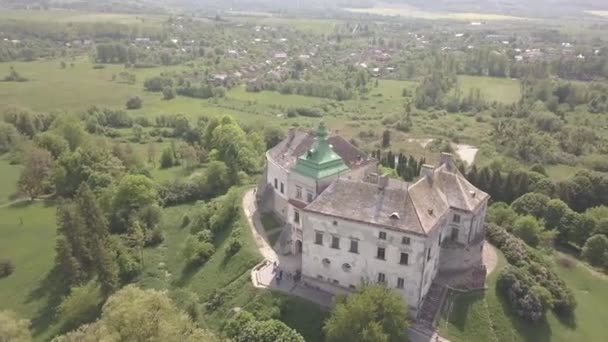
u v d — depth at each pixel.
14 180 173.75
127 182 137.50
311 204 95.44
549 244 126.56
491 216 129.38
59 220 122.94
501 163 177.00
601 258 123.94
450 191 104.94
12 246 132.88
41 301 112.44
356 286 94.25
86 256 115.69
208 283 109.56
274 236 116.94
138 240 124.19
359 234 90.94
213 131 185.25
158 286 114.88
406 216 88.25
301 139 124.25
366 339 77.56
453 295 94.69
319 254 96.50
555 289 99.38
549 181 148.50
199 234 124.88
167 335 75.12
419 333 87.69
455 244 104.19
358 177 116.00
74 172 158.75
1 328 80.12
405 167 160.88
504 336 89.44
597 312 105.38
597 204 147.62
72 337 74.75
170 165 186.25
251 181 155.75
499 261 104.06
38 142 180.50
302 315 91.69
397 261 89.06
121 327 76.44
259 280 101.31
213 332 95.62
